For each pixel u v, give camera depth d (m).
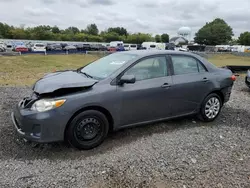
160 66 4.27
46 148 3.60
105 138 3.97
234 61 37.72
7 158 3.29
